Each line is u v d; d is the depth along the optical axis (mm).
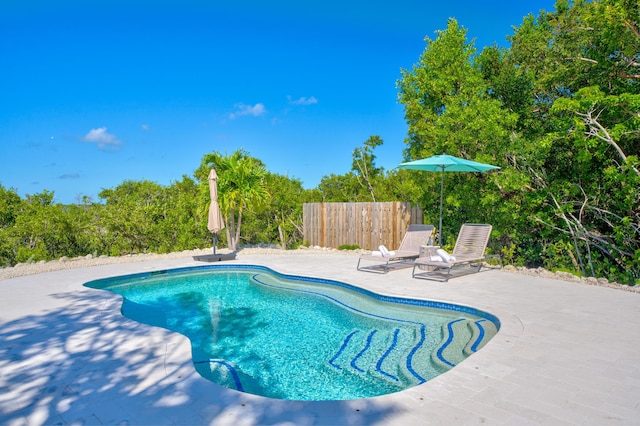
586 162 10328
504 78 13008
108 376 3959
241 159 15695
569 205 10375
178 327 6711
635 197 9391
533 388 3594
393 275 9734
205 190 15445
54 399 3500
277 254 14172
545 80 12344
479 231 10383
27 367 4211
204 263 12000
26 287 8555
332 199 28609
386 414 3131
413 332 6176
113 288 9695
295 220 21141
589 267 10578
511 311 6258
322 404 3303
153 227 16438
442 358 5141
